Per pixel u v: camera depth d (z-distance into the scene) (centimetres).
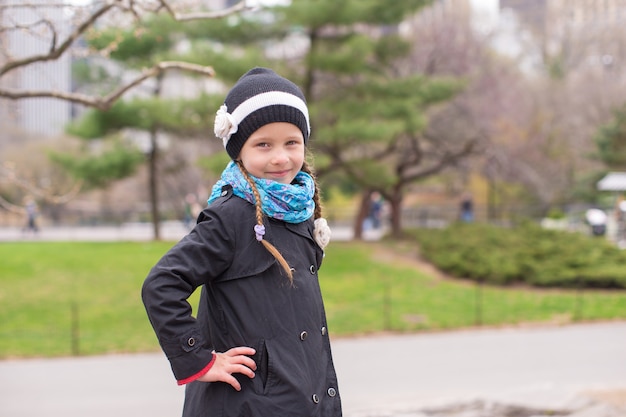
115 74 2341
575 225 2845
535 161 3147
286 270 221
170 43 2038
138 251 2031
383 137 1791
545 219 3123
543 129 3353
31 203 2984
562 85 3700
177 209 4062
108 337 1185
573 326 1235
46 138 4188
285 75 1841
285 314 226
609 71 4078
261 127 229
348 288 1591
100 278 1669
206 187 3581
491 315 1329
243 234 226
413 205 4162
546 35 4338
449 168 2702
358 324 1256
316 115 1847
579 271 1606
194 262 219
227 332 226
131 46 1942
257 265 225
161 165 2841
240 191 231
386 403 699
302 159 238
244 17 1881
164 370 934
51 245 2198
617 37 4044
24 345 1118
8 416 698
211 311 231
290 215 230
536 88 3584
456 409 638
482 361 945
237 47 1967
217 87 2072
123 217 3934
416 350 1038
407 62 2372
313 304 233
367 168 2045
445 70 2389
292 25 1886
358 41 1858
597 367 891
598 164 3709
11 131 4156
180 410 718
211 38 1942
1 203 887
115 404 744
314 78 1997
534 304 1426
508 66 2745
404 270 1805
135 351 1087
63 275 1697
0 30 644
